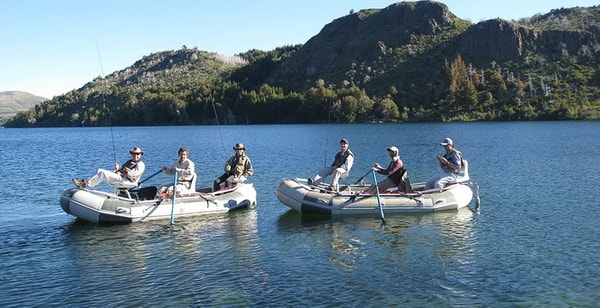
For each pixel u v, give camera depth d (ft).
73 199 49.39
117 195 52.95
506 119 410.31
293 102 515.09
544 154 131.44
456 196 56.13
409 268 36.91
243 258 39.68
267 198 66.18
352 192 57.11
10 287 33.81
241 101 554.46
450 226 49.26
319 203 53.26
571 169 96.89
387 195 54.29
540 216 53.67
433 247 42.19
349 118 453.17
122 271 36.83
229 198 56.59
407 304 30.60
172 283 34.32
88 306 30.60
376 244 43.24
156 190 54.75
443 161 57.88
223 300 31.37
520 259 38.75
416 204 54.24
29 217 55.62
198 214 53.83
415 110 463.01
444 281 34.24
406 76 542.16
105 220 49.85
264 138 236.22
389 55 615.57
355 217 53.06
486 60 556.10
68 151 174.19
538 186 75.36
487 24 583.17
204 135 289.53
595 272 35.73
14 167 116.26
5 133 413.59
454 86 458.50
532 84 470.80
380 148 161.17
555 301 30.91
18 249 42.57
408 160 121.60
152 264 38.32
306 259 39.27
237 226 49.88
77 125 595.88
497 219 52.26
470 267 36.99
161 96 574.15
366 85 539.29
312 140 212.23
